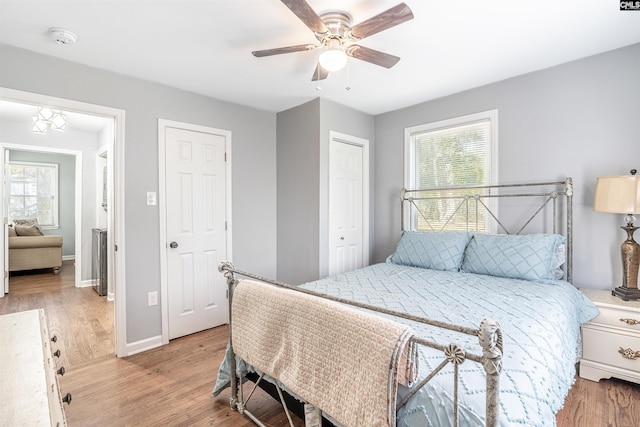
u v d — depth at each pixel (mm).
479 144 2955
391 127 3564
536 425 896
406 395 1023
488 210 2848
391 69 2521
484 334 820
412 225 3414
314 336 1256
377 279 2320
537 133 2582
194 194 2992
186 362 2432
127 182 2574
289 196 3463
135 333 2609
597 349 2066
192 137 2975
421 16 1821
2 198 4105
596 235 2340
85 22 1854
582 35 2045
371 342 1063
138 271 2631
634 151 2188
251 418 1716
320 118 3139
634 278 2082
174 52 2229
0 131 4035
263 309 1522
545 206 2555
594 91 2326
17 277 5246
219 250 3174
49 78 2229
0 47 2059
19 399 730
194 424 1729
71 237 7098
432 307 1663
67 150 4516
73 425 1712
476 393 943
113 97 2506
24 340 1051
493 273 2377
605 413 1771
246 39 2070
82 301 3912
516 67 2512
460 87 2908
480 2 1700
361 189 3611
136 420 1758
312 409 1281
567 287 2086
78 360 2459
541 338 1307
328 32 1716
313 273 3203
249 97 3119
